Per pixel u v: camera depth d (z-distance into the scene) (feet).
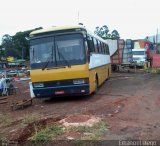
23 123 36.88
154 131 30.30
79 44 51.42
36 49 52.54
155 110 40.88
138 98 50.55
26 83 101.55
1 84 73.51
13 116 44.11
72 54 51.37
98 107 44.09
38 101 57.88
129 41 135.44
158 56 156.46
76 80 51.16
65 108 46.75
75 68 50.98
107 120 34.78
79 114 39.01
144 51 146.51
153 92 58.34
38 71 51.96
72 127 31.63
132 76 100.22
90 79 53.47
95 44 63.26
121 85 73.15
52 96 53.11
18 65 190.19
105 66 79.92
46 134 29.78
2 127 36.86
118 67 130.72
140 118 36.24
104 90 64.69
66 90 51.72
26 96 67.05
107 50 88.48
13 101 60.90
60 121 34.60
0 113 48.16
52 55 51.75
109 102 48.06
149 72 120.06
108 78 90.43
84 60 51.16
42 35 52.65
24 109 50.52
